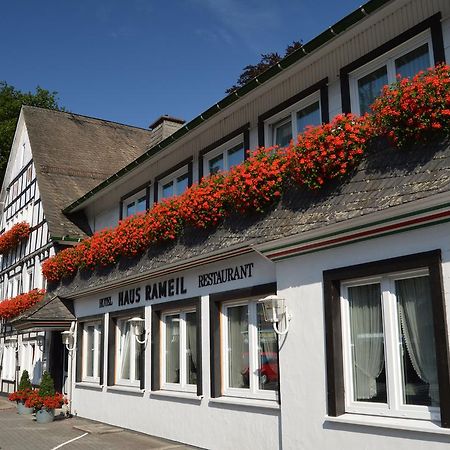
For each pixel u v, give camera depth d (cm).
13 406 1877
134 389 1259
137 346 1301
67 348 1606
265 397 874
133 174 1525
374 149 739
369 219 659
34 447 1095
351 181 745
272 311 784
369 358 693
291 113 1036
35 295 1992
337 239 711
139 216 1325
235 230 944
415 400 638
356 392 702
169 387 1141
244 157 1125
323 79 958
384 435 634
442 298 592
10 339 2311
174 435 1081
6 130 3462
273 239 792
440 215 596
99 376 1458
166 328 1188
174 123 2106
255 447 862
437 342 589
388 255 657
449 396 572
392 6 805
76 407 1559
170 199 1177
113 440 1147
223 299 975
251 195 902
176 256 1082
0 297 2664
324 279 732
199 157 1280
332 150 759
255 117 1105
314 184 789
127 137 2653
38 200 2172
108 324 1413
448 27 773
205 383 996
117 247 1338
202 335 1020
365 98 895
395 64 856
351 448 670
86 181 2250
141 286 1267
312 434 722
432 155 642
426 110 648
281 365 782
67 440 1167
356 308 717
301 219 782
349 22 841
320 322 732
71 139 2439
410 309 654
